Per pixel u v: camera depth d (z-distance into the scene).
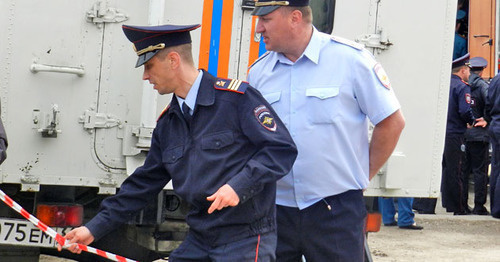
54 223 6.22
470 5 16.52
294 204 4.95
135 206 4.66
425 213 13.71
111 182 6.30
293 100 4.95
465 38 17.36
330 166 4.90
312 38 4.95
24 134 6.10
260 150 4.32
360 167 5.00
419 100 7.06
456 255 10.51
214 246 4.41
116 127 6.29
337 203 4.94
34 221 4.62
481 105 13.66
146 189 4.65
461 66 12.71
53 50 6.14
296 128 4.92
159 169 4.63
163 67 4.39
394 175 6.98
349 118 4.92
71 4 6.16
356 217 4.98
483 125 13.26
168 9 6.37
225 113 4.37
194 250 4.50
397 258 10.13
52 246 6.24
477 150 13.62
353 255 4.97
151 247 6.61
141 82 6.32
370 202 7.24
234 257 4.36
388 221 12.46
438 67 7.10
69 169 6.22
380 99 4.89
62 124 6.18
